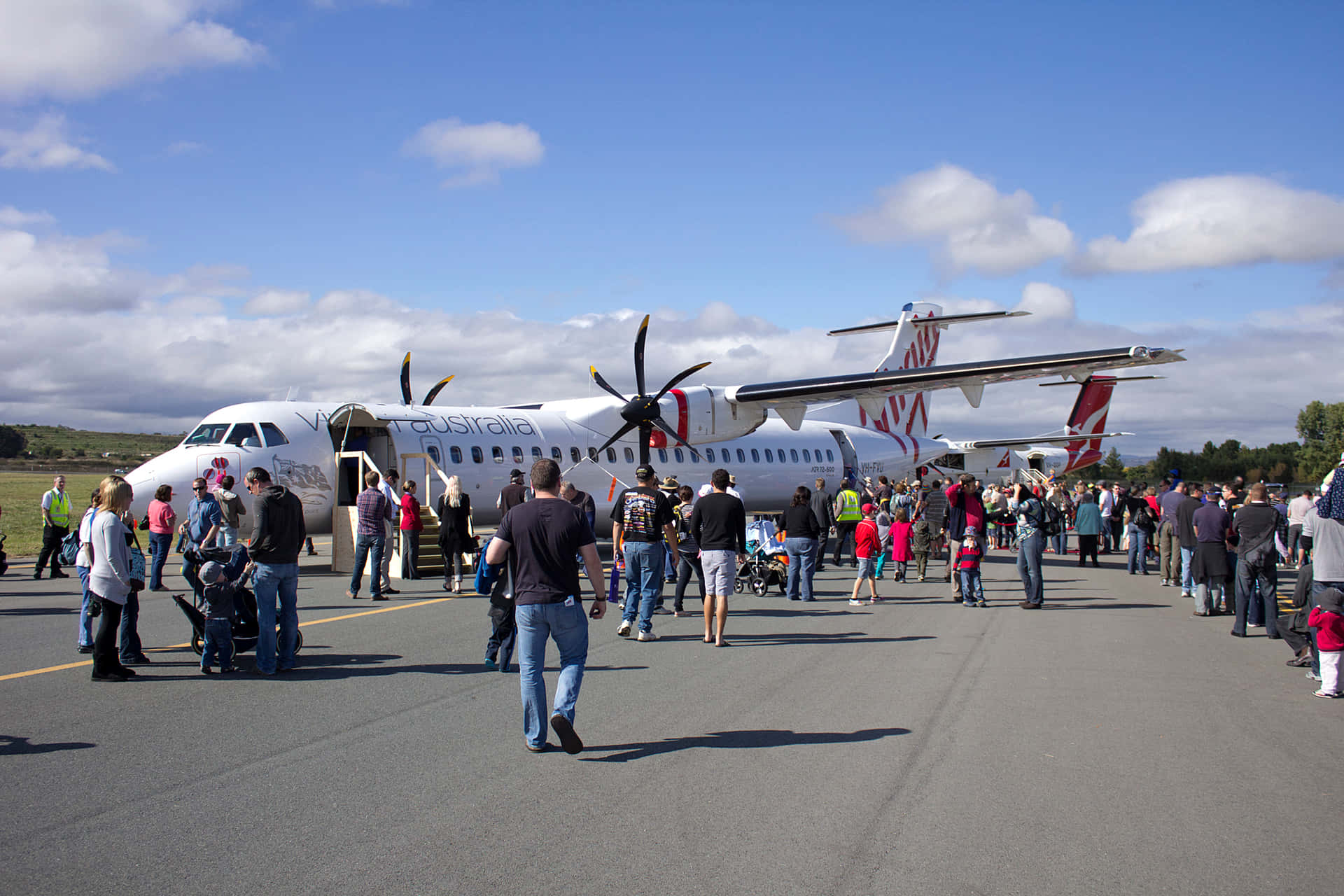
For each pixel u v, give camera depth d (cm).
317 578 1506
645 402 1827
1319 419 7531
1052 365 1697
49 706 659
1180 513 1383
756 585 1362
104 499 734
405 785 496
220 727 606
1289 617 850
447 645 899
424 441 1748
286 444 1614
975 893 365
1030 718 641
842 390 1903
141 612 1122
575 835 426
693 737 592
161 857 398
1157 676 791
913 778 510
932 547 1761
